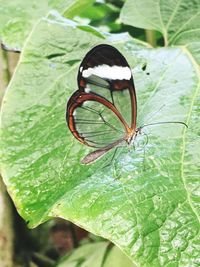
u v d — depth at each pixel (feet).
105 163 0.48
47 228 0.77
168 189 0.44
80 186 0.47
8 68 0.66
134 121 0.47
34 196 0.48
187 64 0.55
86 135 0.47
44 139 0.50
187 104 0.51
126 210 0.43
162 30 0.60
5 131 0.51
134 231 0.42
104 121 0.47
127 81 0.46
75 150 0.50
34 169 0.49
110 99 0.46
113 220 0.43
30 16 0.65
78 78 0.45
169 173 0.46
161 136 0.48
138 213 0.43
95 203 0.44
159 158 0.47
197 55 0.55
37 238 0.73
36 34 0.55
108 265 0.62
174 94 0.52
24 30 0.65
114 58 0.46
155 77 0.54
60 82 0.53
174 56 0.56
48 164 0.49
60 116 0.51
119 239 0.42
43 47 0.54
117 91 0.46
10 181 0.48
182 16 0.60
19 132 0.51
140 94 0.53
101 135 0.47
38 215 0.46
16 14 0.65
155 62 0.55
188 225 0.42
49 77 0.53
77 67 0.54
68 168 0.49
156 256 0.41
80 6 0.66
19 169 0.49
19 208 0.47
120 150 0.48
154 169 0.46
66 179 0.48
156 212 0.43
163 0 0.61
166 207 0.43
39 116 0.51
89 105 0.46
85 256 0.67
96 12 0.91
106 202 0.44
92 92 0.45
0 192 0.66
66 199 0.46
